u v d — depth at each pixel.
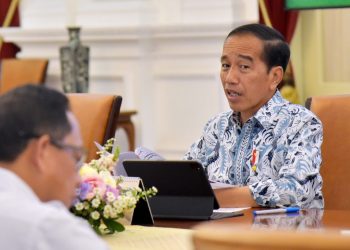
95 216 4.55
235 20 12.34
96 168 4.74
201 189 5.04
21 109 3.04
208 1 12.66
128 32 13.07
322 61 11.90
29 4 14.23
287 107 5.83
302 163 5.55
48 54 13.95
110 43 13.36
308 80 12.12
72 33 13.02
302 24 12.07
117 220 4.86
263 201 5.43
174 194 5.14
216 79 12.55
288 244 2.36
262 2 12.05
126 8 13.33
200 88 12.74
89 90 13.64
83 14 13.66
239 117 5.99
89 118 6.65
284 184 5.45
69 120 3.13
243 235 2.40
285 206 5.45
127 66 13.29
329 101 6.19
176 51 12.85
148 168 5.14
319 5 7.80
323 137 6.11
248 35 5.82
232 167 5.89
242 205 5.45
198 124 12.80
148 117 13.16
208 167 6.12
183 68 12.82
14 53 14.24
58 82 13.93
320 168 6.09
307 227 4.53
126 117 12.41
